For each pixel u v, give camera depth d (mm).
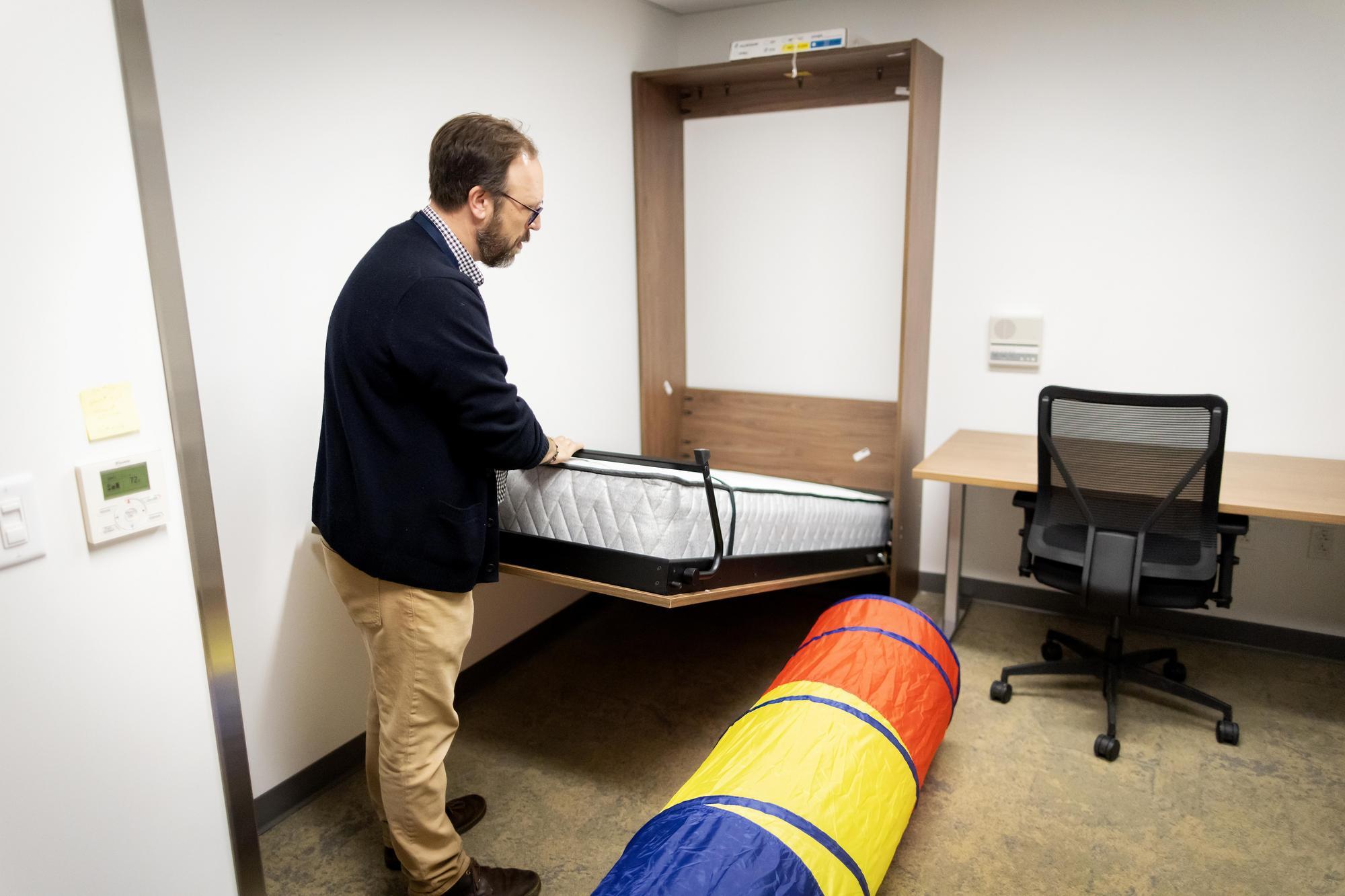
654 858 1424
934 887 1889
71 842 1345
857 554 2875
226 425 1891
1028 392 3150
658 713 2619
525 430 1644
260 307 1927
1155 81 2771
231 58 1802
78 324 1259
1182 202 2812
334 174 2062
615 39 3092
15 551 1212
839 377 3465
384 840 1957
